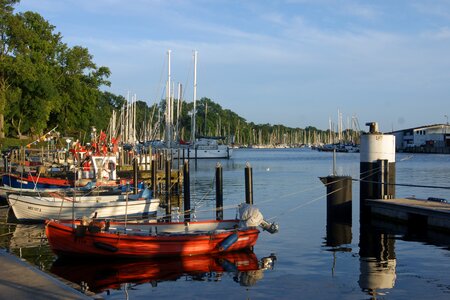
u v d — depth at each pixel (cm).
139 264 1672
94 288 1404
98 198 2570
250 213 1886
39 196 2528
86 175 3359
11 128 6744
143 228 1892
